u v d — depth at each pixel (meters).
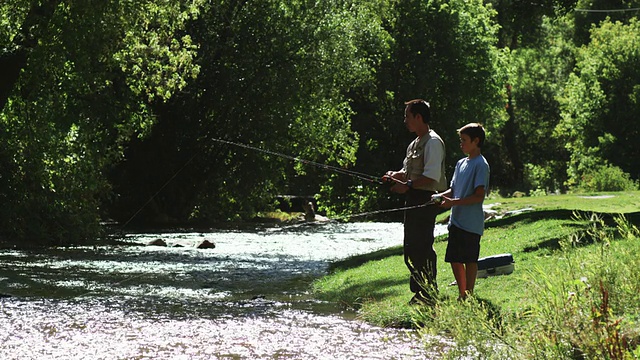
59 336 11.34
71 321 12.59
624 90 73.94
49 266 21.28
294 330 11.96
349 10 52.25
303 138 50.16
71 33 25.97
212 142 48.53
